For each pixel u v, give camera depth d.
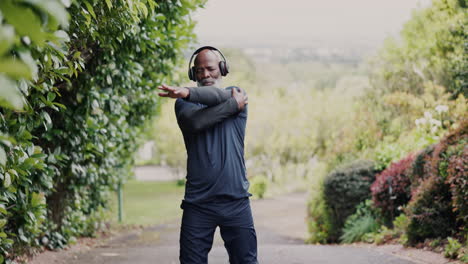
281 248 7.04
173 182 37.06
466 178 5.31
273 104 30.33
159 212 17.92
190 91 2.60
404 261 5.44
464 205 5.41
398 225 7.20
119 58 5.49
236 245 2.85
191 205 2.76
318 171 12.11
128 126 7.79
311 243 10.34
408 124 11.09
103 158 7.01
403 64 12.27
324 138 27.39
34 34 1.25
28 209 4.39
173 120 31.16
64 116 5.36
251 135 29.62
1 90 1.11
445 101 9.50
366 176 9.05
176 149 31.91
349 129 12.16
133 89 6.53
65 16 1.28
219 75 2.94
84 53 4.79
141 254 6.52
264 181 27.14
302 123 28.27
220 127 2.78
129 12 3.72
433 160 6.28
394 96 10.73
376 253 6.20
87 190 8.28
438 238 6.07
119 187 12.80
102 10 3.58
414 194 6.62
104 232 10.36
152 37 5.38
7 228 4.82
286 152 29.98
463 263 4.89
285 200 25.06
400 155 9.00
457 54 9.88
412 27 12.59
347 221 8.83
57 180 5.97
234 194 2.77
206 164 2.74
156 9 5.69
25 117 3.43
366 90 12.66
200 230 2.76
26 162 3.45
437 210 6.12
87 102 5.33
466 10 9.27
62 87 5.07
